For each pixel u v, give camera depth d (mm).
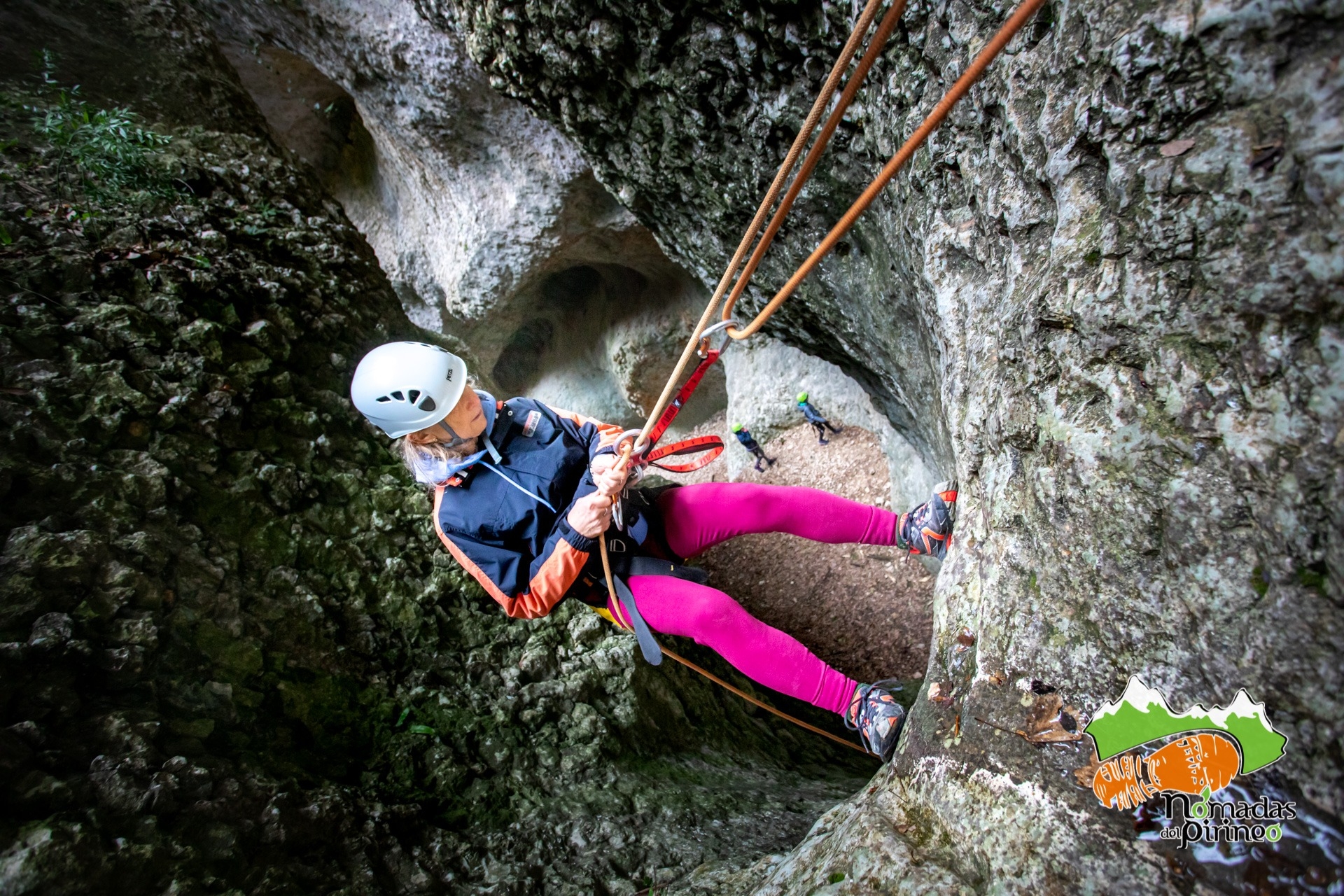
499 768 3152
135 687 2488
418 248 11820
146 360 3521
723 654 1877
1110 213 1246
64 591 2533
